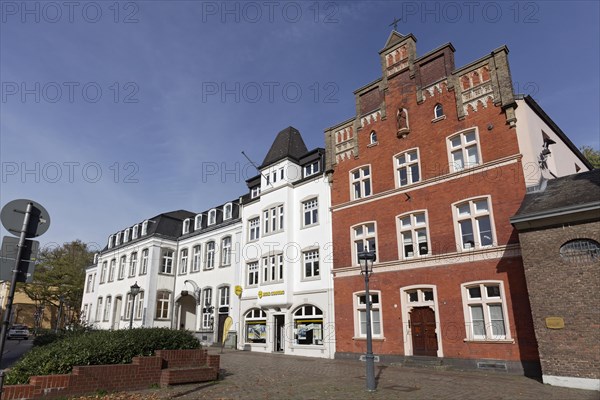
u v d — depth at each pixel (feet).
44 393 30.86
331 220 76.33
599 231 39.55
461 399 32.71
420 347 58.23
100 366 33.99
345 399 32.71
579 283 39.78
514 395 34.47
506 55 58.03
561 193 45.80
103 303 141.49
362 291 67.26
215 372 41.52
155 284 116.47
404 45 72.02
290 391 35.91
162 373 37.58
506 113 55.93
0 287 202.90
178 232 126.31
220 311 99.81
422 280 59.41
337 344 68.80
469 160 59.26
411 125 67.56
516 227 44.93
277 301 80.74
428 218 61.16
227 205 107.86
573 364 38.70
